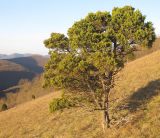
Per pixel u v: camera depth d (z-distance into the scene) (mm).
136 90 35219
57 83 22562
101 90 24203
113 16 23000
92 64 22578
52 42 23531
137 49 23234
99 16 23219
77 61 22219
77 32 22750
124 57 23531
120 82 41469
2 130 43406
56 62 23188
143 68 46375
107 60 21328
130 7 23078
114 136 23406
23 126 41094
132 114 26984
